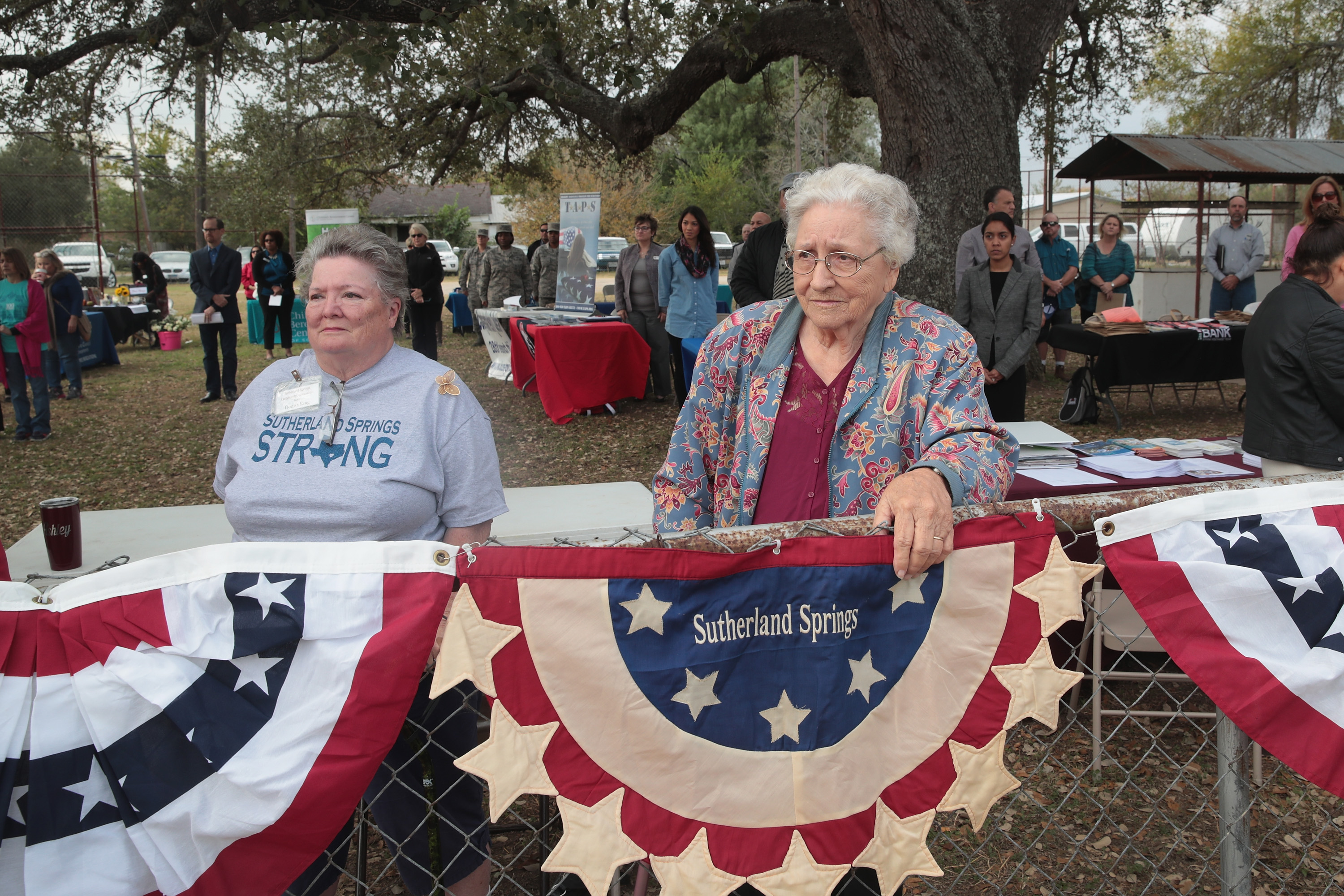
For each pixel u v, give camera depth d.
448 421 1.84
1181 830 2.61
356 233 1.83
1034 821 2.64
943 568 1.43
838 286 1.53
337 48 9.26
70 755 1.29
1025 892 2.37
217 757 1.31
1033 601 1.46
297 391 1.84
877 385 1.61
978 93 7.78
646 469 6.88
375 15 8.17
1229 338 7.57
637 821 1.36
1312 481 1.53
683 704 1.37
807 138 31.81
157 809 1.30
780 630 1.40
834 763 1.41
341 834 1.75
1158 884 2.40
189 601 1.32
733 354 1.71
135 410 9.66
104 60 9.66
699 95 11.40
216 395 10.09
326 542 1.35
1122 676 1.98
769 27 10.13
